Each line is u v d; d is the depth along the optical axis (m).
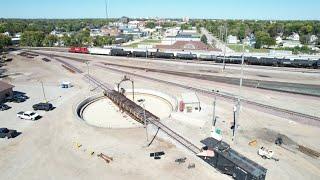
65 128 53.25
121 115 64.44
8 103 68.50
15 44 197.88
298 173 37.56
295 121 54.62
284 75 93.19
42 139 48.94
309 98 68.31
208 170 38.72
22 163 41.41
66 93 76.69
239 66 108.00
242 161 36.56
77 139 48.53
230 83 82.62
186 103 59.72
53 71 104.38
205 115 58.09
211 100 67.38
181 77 90.75
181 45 152.50
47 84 86.19
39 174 38.62
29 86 83.94
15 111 62.84
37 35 190.38
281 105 63.31
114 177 37.41
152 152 43.50
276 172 37.78
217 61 116.69
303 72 97.00
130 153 43.41
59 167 40.19
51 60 126.06
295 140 47.00
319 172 37.81
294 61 104.06
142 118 57.38
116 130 52.06
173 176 37.34
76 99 71.12
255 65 109.44
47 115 60.28
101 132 51.19
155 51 134.25
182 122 55.03
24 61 124.94
